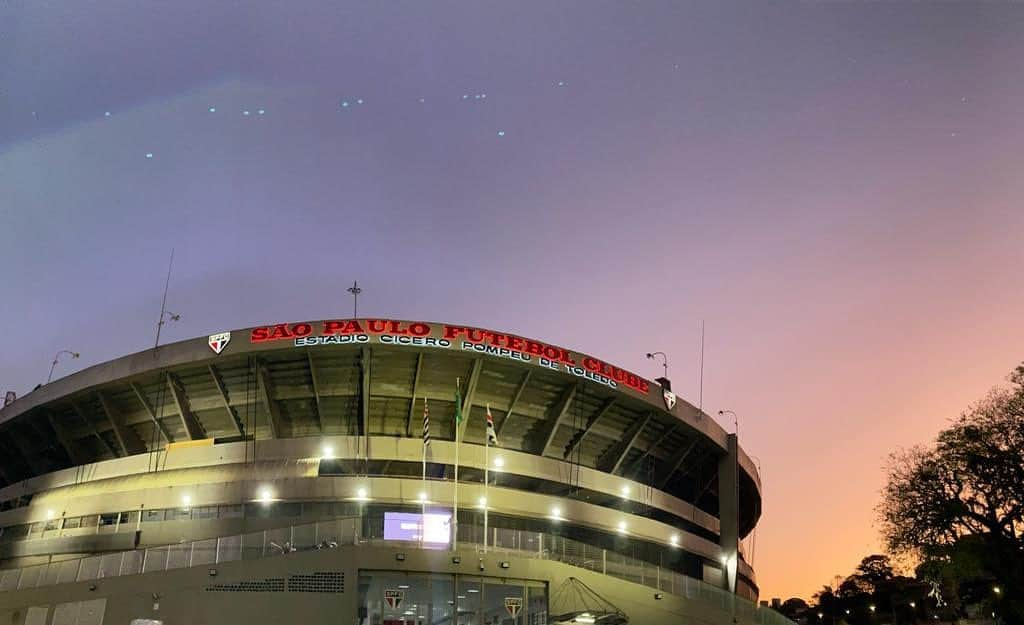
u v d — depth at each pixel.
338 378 61.03
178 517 57.72
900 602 137.88
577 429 68.50
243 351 58.44
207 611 38.69
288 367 60.31
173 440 67.12
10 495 69.38
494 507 58.72
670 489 81.00
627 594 45.34
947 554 50.31
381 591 39.72
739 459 79.75
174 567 39.75
